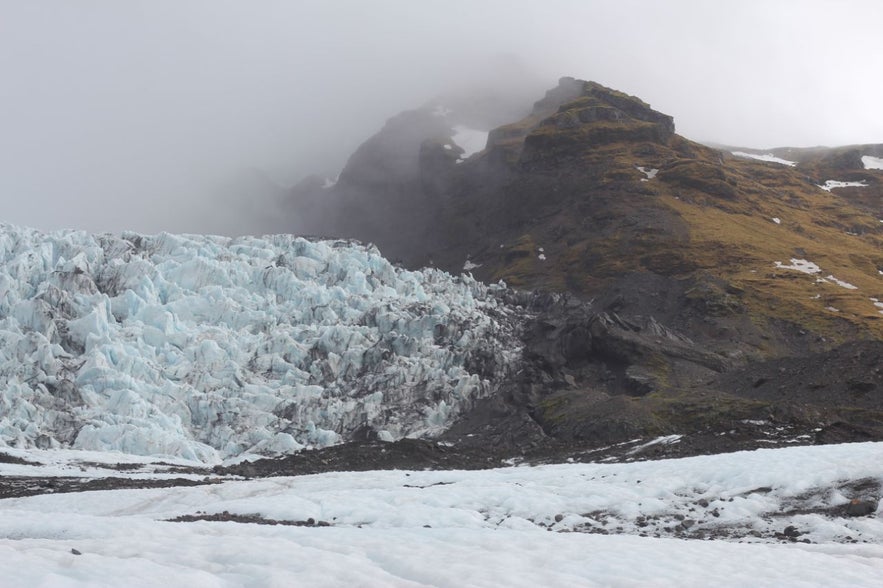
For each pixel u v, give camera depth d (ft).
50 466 232.12
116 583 59.00
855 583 74.84
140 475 224.33
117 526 108.17
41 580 56.29
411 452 256.32
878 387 259.19
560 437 285.64
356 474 188.65
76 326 332.80
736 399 274.57
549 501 136.87
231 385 330.34
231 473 238.27
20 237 382.83
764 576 77.05
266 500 145.07
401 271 447.01
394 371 346.95
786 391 278.67
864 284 614.75
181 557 72.69
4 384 296.71
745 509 120.98
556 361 383.86
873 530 106.52
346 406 329.31
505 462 254.68
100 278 379.55
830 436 211.82
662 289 557.33
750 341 478.59
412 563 78.02
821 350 473.67
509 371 372.99
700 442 228.22
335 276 412.36
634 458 223.30
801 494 123.95
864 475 125.18
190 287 382.63
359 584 65.98
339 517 134.21
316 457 253.85
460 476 178.70
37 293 348.38
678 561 83.05
